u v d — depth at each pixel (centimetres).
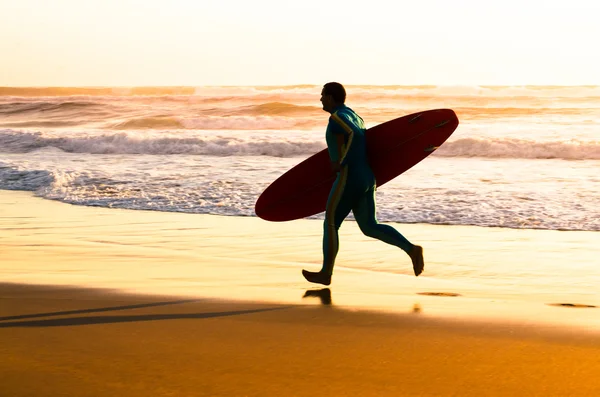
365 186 576
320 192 644
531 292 575
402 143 617
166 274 655
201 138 2292
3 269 677
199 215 1116
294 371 329
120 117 3956
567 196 1186
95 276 639
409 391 301
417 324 430
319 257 766
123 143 2294
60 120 3928
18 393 298
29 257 756
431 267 704
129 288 573
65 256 764
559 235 905
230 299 525
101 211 1167
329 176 636
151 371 329
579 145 1956
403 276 656
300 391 301
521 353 360
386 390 303
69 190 1387
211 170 1631
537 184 1342
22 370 329
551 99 4625
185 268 692
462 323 432
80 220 1068
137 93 6675
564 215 1034
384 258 753
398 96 4669
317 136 2427
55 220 1068
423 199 1178
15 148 2358
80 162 1886
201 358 352
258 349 370
